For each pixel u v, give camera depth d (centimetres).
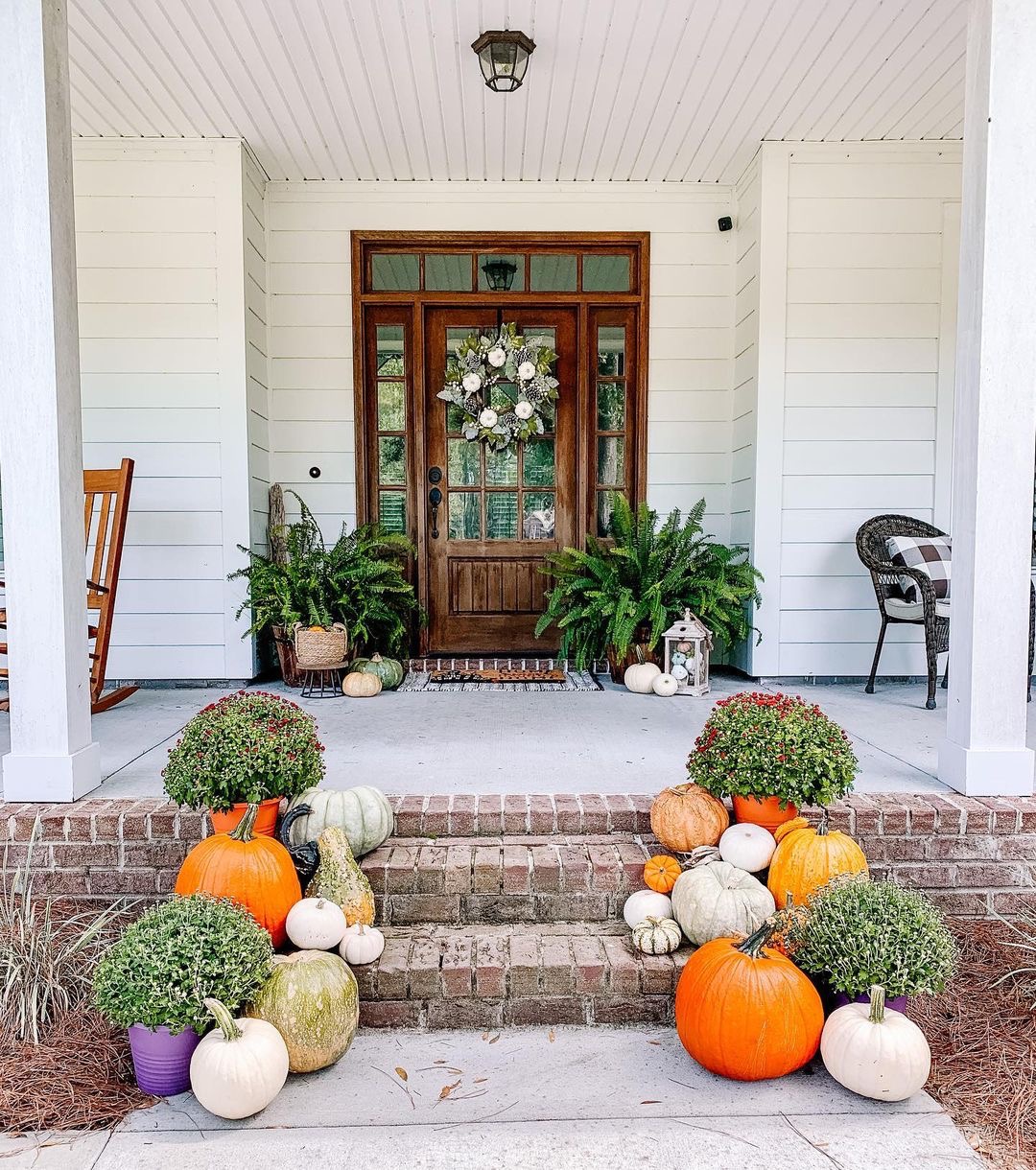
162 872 238
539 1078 187
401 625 450
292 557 450
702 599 421
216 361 438
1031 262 251
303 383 484
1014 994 208
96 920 226
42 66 239
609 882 230
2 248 242
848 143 439
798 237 444
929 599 379
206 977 176
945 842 242
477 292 486
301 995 183
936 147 441
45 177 241
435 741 322
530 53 332
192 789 215
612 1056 196
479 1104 178
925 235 446
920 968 183
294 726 231
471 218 480
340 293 481
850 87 379
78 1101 176
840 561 455
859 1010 183
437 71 361
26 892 227
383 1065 193
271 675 482
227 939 180
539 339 496
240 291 435
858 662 458
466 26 327
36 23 238
